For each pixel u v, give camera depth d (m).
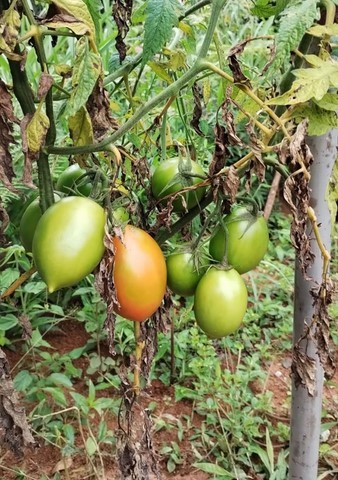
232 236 1.01
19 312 2.37
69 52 2.38
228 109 0.89
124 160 1.24
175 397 2.31
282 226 3.54
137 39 1.89
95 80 0.85
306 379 1.10
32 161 0.85
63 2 0.82
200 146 2.50
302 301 1.31
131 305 0.91
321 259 1.25
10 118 0.82
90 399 1.99
